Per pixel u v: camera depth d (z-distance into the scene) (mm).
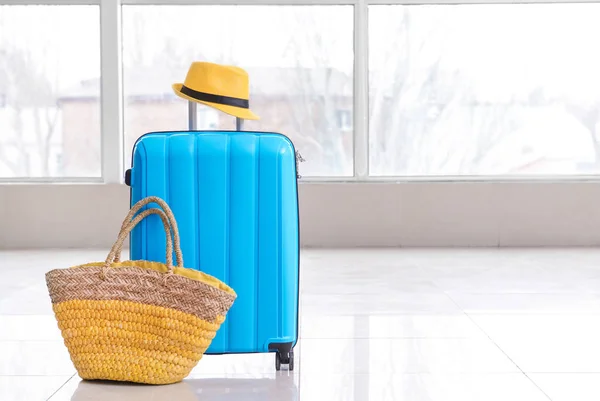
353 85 7180
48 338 3107
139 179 2432
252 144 2453
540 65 7234
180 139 2441
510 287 4508
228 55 7176
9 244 6941
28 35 7113
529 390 2328
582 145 7266
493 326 3330
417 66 7223
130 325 2293
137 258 2445
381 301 4027
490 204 7012
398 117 7250
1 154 7168
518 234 7016
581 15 7207
